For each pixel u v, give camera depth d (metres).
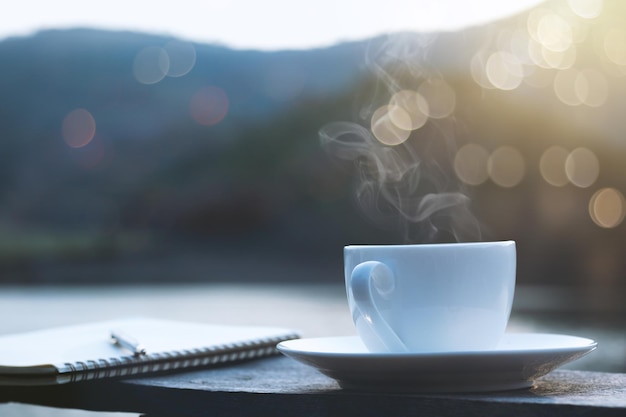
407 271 0.70
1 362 0.73
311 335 1.39
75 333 0.85
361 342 0.76
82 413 0.93
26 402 0.74
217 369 0.78
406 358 0.64
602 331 1.44
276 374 0.76
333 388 0.69
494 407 0.63
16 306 2.17
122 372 0.74
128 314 1.91
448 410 0.64
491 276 0.70
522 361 0.65
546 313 1.80
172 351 0.77
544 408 0.62
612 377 0.73
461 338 0.70
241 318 1.74
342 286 2.69
